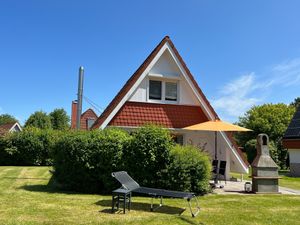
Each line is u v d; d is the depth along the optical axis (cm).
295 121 2944
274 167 1412
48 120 7212
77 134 1373
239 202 1148
